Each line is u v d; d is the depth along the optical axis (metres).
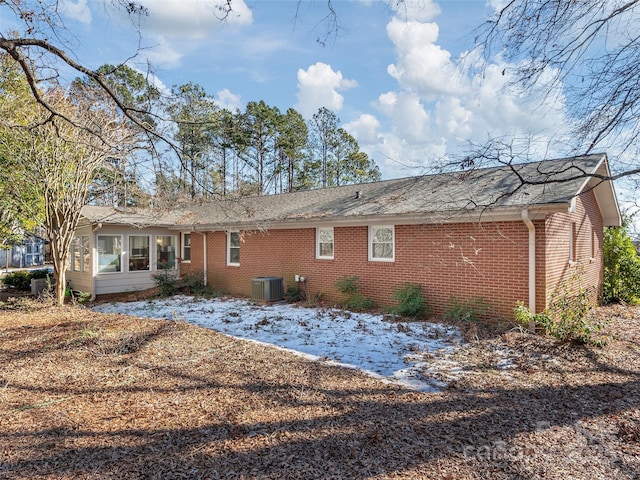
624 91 4.52
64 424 3.94
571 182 8.20
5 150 10.73
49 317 9.73
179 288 15.76
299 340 7.80
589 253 11.31
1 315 10.00
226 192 13.63
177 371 5.64
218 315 10.66
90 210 15.12
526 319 7.52
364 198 12.21
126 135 10.85
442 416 4.18
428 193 10.48
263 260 13.81
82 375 5.43
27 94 10.34
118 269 15.12
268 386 5.05
